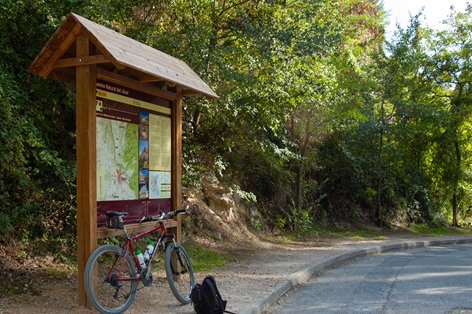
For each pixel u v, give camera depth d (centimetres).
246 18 1155
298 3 1268
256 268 966
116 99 623
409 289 787
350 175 1970
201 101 1148
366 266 1070
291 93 1296
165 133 735
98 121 589
